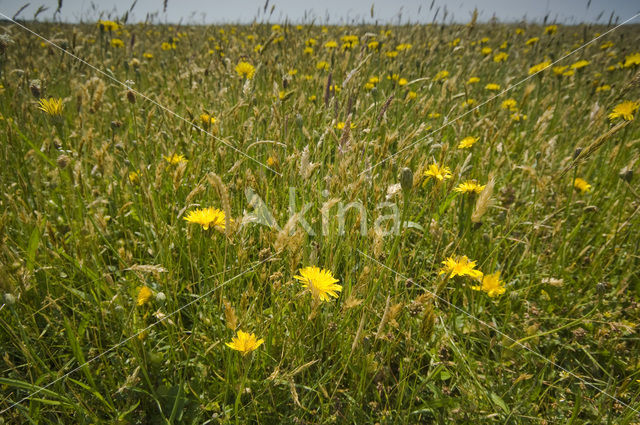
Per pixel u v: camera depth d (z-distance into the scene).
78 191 1.78
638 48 6.21
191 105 3.35
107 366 1.32
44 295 1.63
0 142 2.32
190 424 1.31
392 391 1.38
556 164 2.95
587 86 4.57
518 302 1.88
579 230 2.25
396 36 5.27
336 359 1.52
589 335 1.71
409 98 3.23
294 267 1.30
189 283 1.72
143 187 1.53
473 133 2.99
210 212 1.46
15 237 1.84
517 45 6.41
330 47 4.59
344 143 1.85
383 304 1.58
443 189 2.18
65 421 1.34
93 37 5.36
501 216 2.40
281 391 1.41
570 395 1.50
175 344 1.48
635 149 2.71
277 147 2.16
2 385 1.37
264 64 3.75
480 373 1.54
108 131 2.86
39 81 2.28
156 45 5.80
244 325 1.36
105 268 1.69
